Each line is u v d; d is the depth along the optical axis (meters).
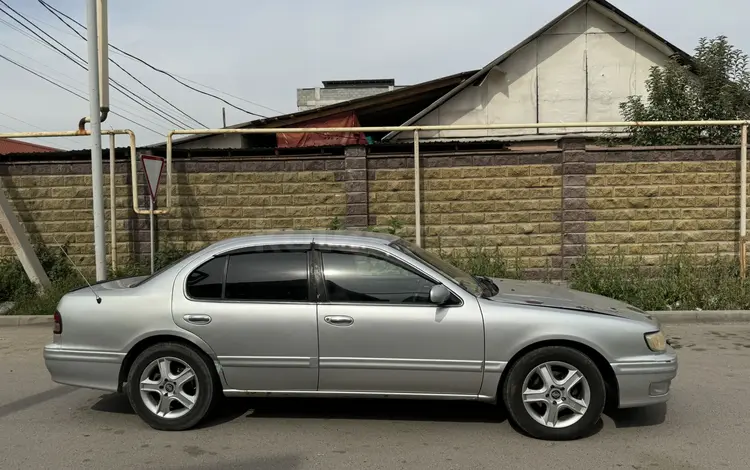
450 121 14.36
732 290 9.24
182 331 4.64
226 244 4.89
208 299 4.70
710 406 5.26
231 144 15.93
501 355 4.47
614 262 10.06
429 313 4.52
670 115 11.59
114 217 10.64
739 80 11.49
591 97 14.27
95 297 4.83
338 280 4.67
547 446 4.41
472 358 4.49
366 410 5.21
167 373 4.71
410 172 10.75
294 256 4.76
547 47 14.27
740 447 4.38
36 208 11.05
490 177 10.74
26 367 6.77
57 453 4.35
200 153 11.12
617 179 10.60
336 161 10.81
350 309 4.57
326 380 4.61
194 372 4.68
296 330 4.58
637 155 10.57
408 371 4.53
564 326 4.44
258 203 10.90
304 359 4.59
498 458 4.20
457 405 5.32
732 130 11.33
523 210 10.73
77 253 11.07
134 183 10.38
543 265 10.73
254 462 4.17
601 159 10.59
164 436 4.65
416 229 10.38
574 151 10.55
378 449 4.38
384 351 4.53
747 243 10.55
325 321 4.56
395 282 4.65
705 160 10.55
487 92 14.31
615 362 4.44
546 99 14.30
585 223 10.61
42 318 9.09
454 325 4.48
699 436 4.59
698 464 4.10
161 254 10.76
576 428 4.45
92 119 8.76
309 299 4.63
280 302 4.64
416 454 4.29
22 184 11.04
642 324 4.54
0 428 4.88
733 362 6.68
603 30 14.16
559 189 10.69
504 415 5.07
